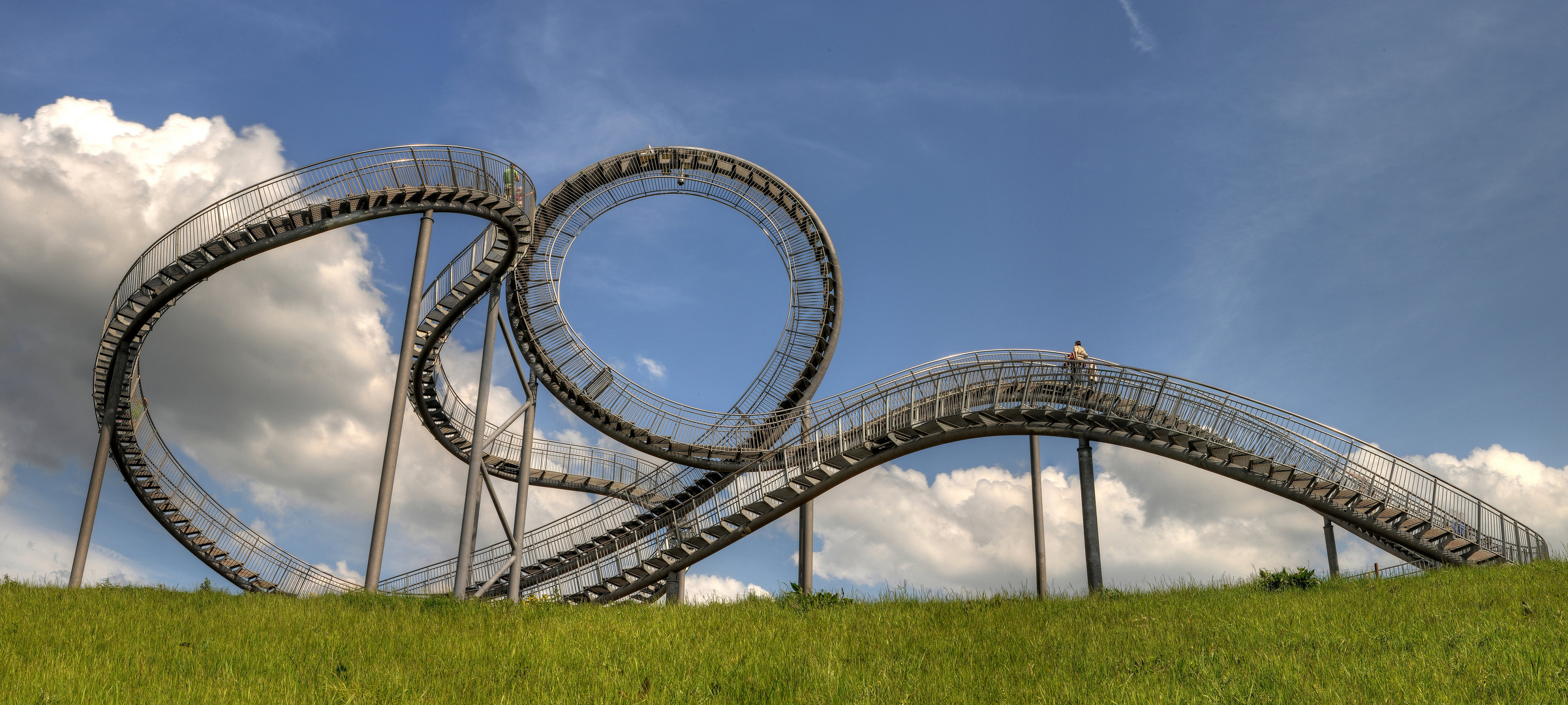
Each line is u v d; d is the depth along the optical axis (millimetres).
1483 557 22547
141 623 14758
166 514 34250
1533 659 9961
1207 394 24266
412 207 26625
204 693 10086
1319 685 9422
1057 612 15688
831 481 25688
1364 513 23234
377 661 12211
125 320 26859
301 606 17438
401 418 24953
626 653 12477
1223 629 13000
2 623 13945
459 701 10047
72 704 9492
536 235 37938
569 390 36906
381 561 23547
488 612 17000
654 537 29562
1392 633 12008
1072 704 9422
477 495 26688
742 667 11211
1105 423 24734
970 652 12148
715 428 37250
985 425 25203
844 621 14828
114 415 28688
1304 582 18125
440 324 30562
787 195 41031
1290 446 23812
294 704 9742
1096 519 24766
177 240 25250
